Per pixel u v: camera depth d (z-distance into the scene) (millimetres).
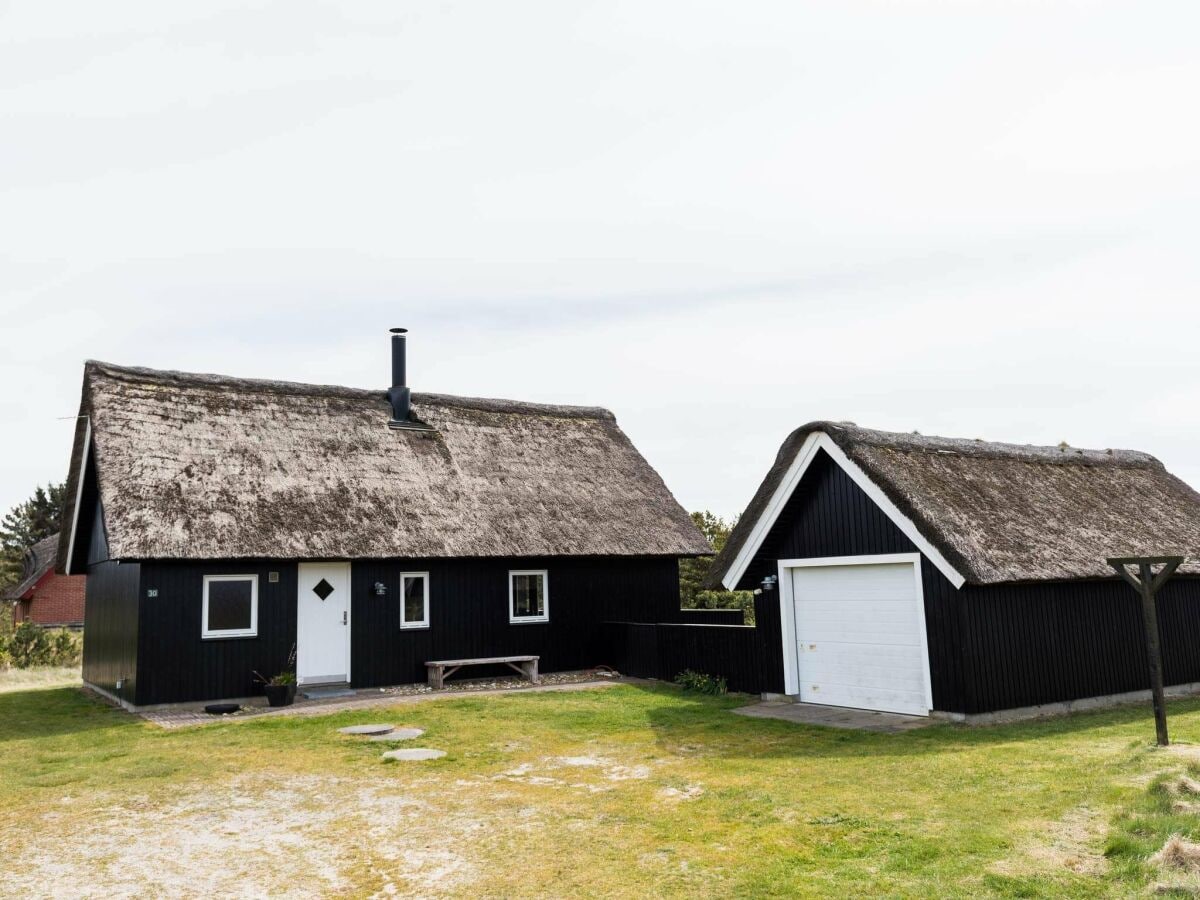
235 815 8273
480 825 7730
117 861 6969
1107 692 13297
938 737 10883
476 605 18766
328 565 17203
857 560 13320
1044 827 6922
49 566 41000
